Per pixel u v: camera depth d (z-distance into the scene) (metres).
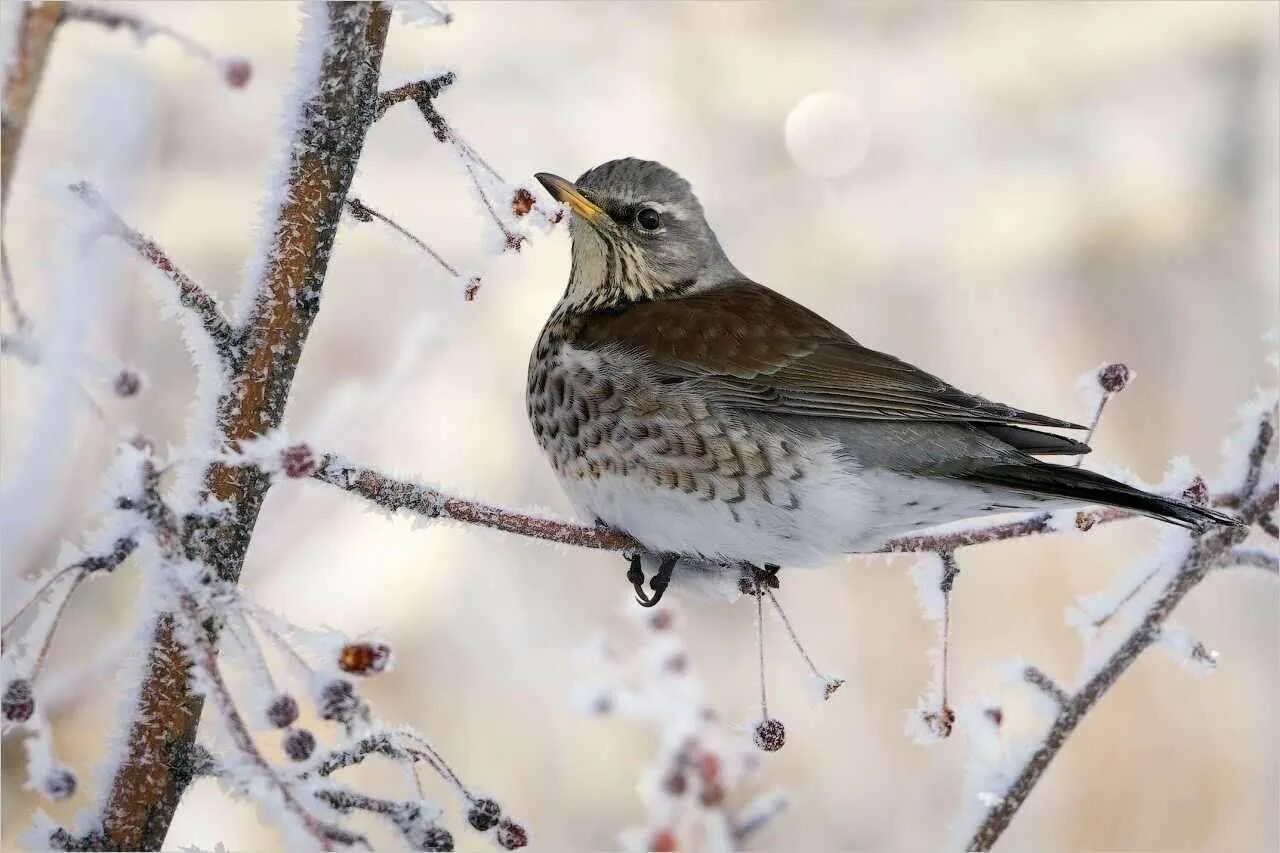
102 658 7.50
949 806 13.61
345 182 5.10
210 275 14.66
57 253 5.01
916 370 8.16
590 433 8.21
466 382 15.05
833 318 17.95
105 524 4.47
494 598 13.83
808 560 8.09
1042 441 7.60
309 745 4.64
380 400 8.44
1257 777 13.85
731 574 8.45
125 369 5.53
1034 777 6.62
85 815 4.89
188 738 4.89
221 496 4.95
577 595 14.09
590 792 12.98
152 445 5.31
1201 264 18.25
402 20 5.10
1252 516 6.84
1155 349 17.80
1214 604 14.72
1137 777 13.95
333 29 5.04
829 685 6.68
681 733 8.29
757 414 7.99
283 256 5.05
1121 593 6.75
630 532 8.29
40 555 6.00
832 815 13.55
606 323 8.53
